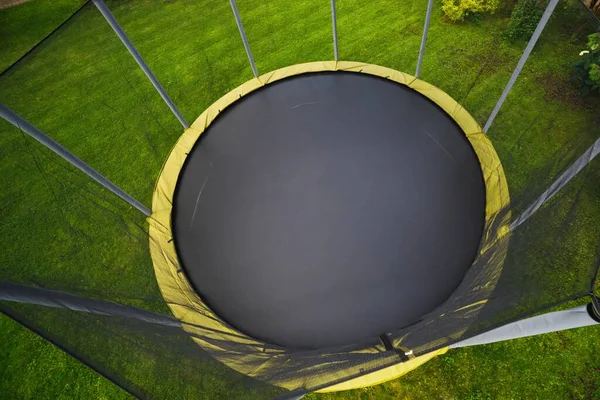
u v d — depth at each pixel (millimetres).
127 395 4141
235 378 2580
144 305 3225
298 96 5195
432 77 5266
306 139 4773
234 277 3904
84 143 5906
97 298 2969
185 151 4832
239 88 5363
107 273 3635
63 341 2443
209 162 4715
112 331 2629
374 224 4094
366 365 2564
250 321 3590
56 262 3865
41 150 4871
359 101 5023
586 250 2732
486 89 4648
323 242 4051
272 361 2789
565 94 3725
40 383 4234
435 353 3199
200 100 6402
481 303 2758
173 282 3764
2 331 4512
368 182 4371
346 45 6688
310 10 7348
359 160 4527
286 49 6918
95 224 4289
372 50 6422
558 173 3246
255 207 4340
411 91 4992
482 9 5125
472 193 4016
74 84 6004
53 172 4762
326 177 4445
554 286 2641
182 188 4551
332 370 2561
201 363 2693
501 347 4012
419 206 4121
